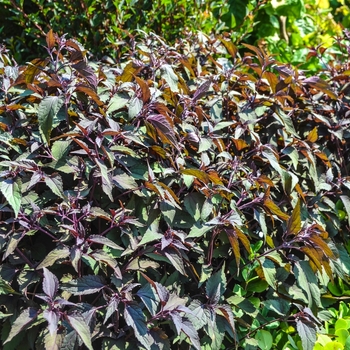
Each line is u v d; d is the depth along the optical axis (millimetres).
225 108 2693
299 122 2928
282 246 2324
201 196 2254
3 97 2443
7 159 2234
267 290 2578
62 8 3854
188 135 2305
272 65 2910
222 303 2293
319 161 2889
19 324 1778
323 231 2359
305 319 2268
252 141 2617
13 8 4164
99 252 1993
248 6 4699
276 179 2604
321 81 2781
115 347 1975
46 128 2064
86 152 2102
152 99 2266
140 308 1924
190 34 3410
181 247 2025
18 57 4117
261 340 2391
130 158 2279
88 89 2154
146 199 2227
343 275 2572
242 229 2361
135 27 3826
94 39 3807
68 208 2029
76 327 1758
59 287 1990
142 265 2092
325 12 5789
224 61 3096
